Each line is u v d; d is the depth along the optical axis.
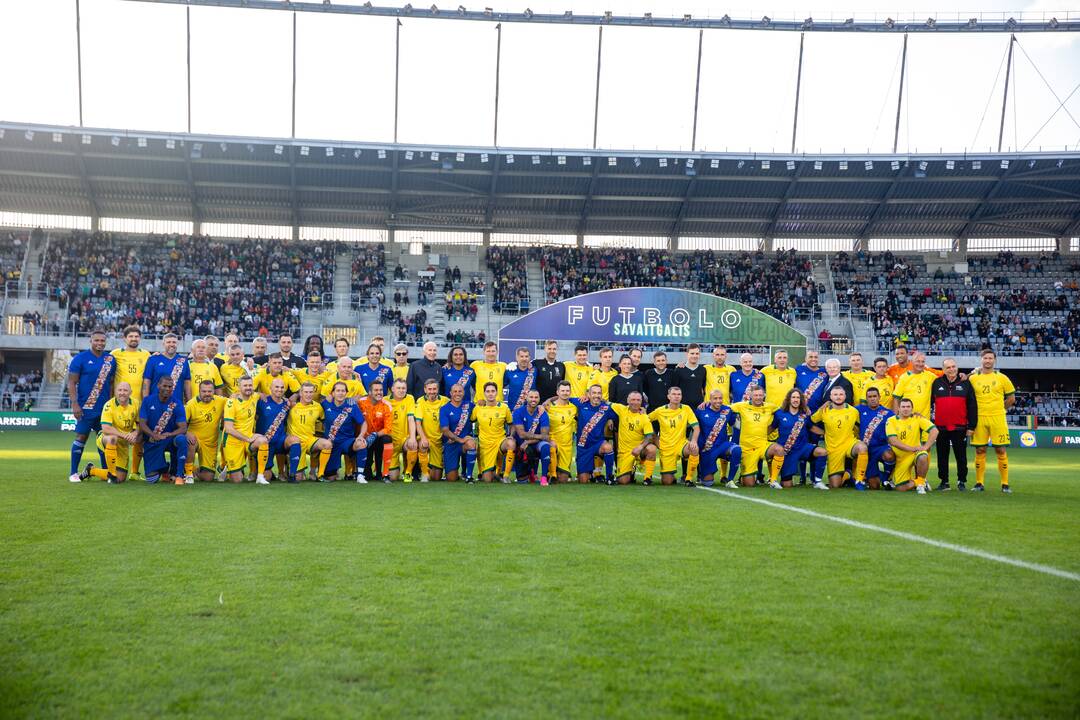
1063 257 36.75
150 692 2.79
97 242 34.12
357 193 34.28
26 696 2.75
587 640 3.38
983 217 35.56
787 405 11.08
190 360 10.91
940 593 4.23
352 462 11.12
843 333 34.16
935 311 35.00
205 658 3.13
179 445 10.04
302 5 31.77
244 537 5.82
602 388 11.79
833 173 33.09
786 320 34.44
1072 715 2.63
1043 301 34.78
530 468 11.16
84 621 3.61
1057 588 4.36
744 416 10.81
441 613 3.77
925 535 6.24
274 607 3.85
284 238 36.41
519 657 3.16
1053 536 6.25
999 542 5.92
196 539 5.72
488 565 4.88
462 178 33.50
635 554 5.28
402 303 34.34
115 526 6.30
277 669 3.02
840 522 6.96
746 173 33.28
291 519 6.78
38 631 3.46
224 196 34.22
